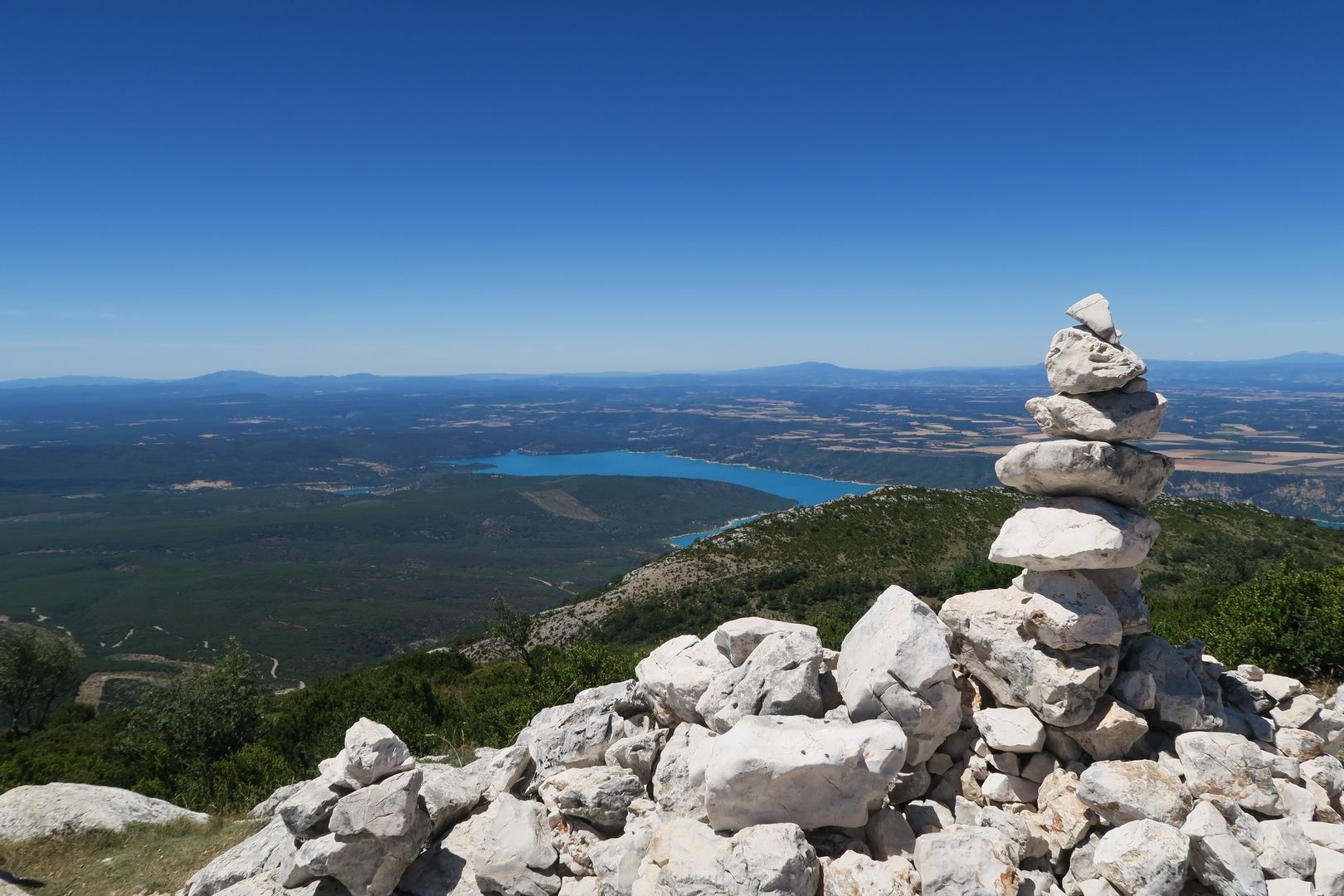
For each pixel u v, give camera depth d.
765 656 9.59
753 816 7.92
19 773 22.44
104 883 11.67
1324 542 70.88
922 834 8.13
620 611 88.94
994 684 9.31
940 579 73.50
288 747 22.55
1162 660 9.09
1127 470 8.99
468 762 16.22
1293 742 9.09
